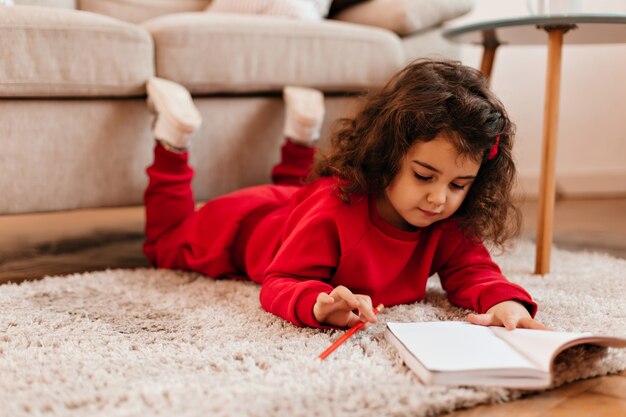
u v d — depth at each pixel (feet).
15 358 2.79
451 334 2.80
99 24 4.63
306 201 3.55
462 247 3.64
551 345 2.57
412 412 2.28
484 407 2.40
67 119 4.64
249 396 2.35
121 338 3.06
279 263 3.37
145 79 4.83
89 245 5.66
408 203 3.10
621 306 3.52
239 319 3.31
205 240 4.21
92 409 2.29
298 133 5.20
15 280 4.44
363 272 3.36
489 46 5.91
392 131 3.11
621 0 7.84
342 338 2.85
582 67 8.29
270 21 5.44
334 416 2.23
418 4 6.02
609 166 8.50
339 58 5.65
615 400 2.47
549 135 4.31
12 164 4.49
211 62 5.16
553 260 4.81
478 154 3.02
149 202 4.58
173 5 6.79
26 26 4.38
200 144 5.26
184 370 2.64
